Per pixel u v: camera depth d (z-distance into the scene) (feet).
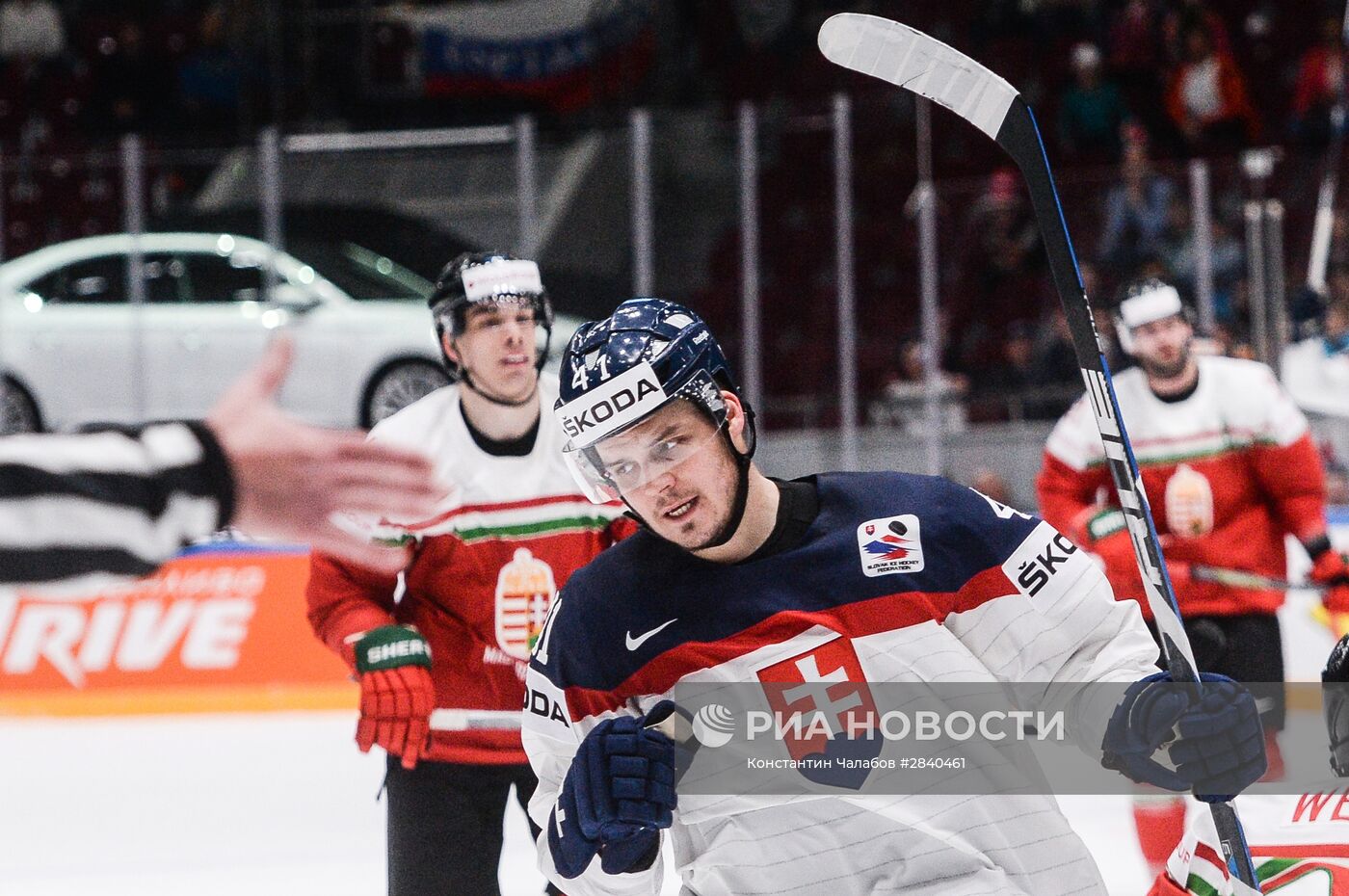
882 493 12.98
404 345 50.96
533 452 19.65
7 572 7.63
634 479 12.23
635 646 12.80
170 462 7.68
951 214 55.31
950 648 12.79
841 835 12.85
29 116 83.61
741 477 12.39
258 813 35.91
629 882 12.67
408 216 51.39
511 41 84.02
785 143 53.62
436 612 20.02
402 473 7.95
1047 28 80.64
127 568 7.79
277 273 50.83
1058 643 12.93
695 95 84.69
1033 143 13.52
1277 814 13.64
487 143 51.19
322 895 29.30
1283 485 28.66
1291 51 81.30
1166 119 75.51
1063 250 13.51
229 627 49.34
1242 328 46.80
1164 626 13.33
